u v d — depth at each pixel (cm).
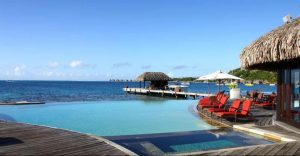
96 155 600
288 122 948
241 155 590
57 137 765
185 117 1438
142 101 2391
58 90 5516
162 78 4309
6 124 968
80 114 1589
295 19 912
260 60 863
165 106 1994
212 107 1441
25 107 1883
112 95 3959
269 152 612
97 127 1195
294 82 916
